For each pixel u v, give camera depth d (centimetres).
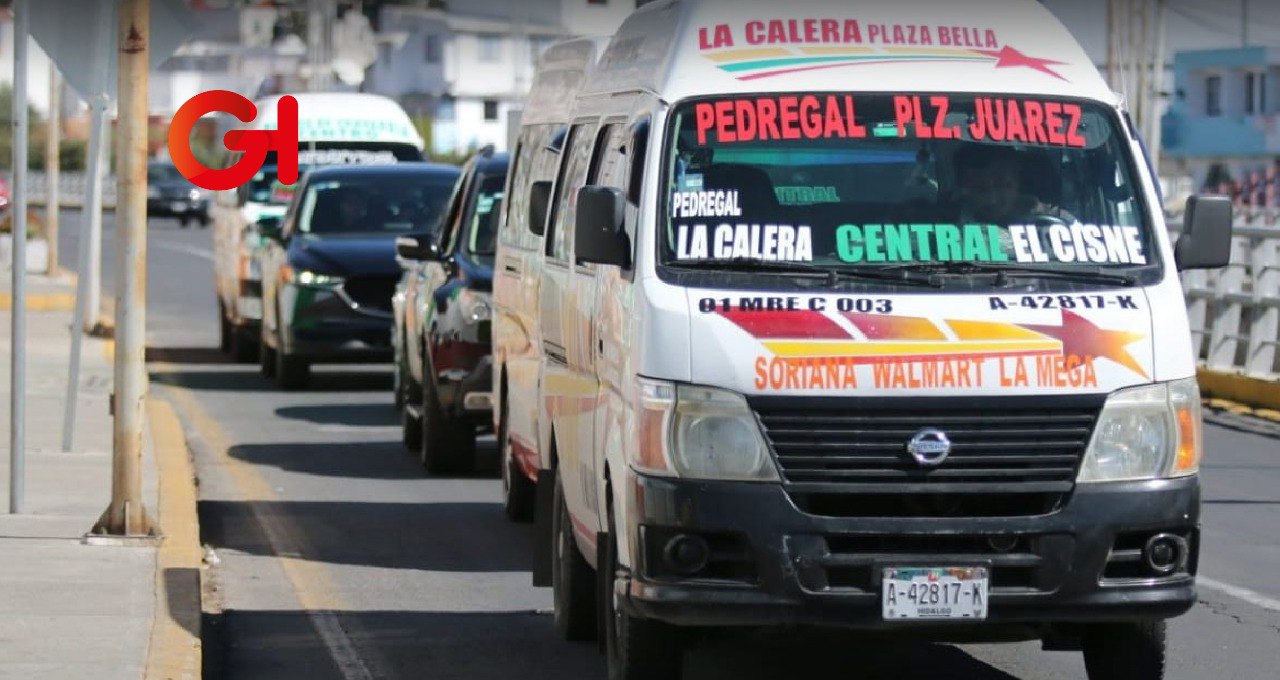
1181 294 2008
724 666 2378
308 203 5528
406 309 4391
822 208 2044
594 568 2395
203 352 6850
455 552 3178
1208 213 2094
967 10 2188
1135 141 2119
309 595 2833
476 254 3934
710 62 2128
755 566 1897
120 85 2839
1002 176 2078
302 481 3941
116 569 2680
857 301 1944
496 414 3431
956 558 1897
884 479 1902
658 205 2033
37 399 4803
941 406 1902
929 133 2092
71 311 7975
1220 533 3291
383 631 2591
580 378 2331
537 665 2386
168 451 4081
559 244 2597
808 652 2456
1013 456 1911
